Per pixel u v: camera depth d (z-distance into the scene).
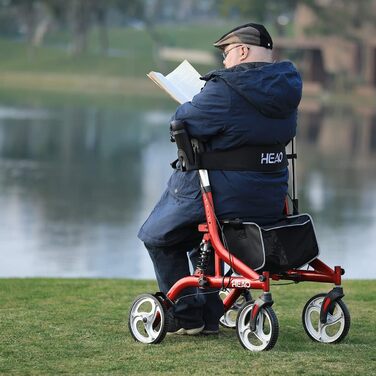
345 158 97.00
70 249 43.38
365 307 19.25
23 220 52.38
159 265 15.94
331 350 15.06
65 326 16.83
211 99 15.01
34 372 13.77
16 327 16.69
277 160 15.37
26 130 116.94
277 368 13.87
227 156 15.12
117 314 18.08
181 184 15.47
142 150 98.94
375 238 48.47
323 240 47.31
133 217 55.19
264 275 14.52
